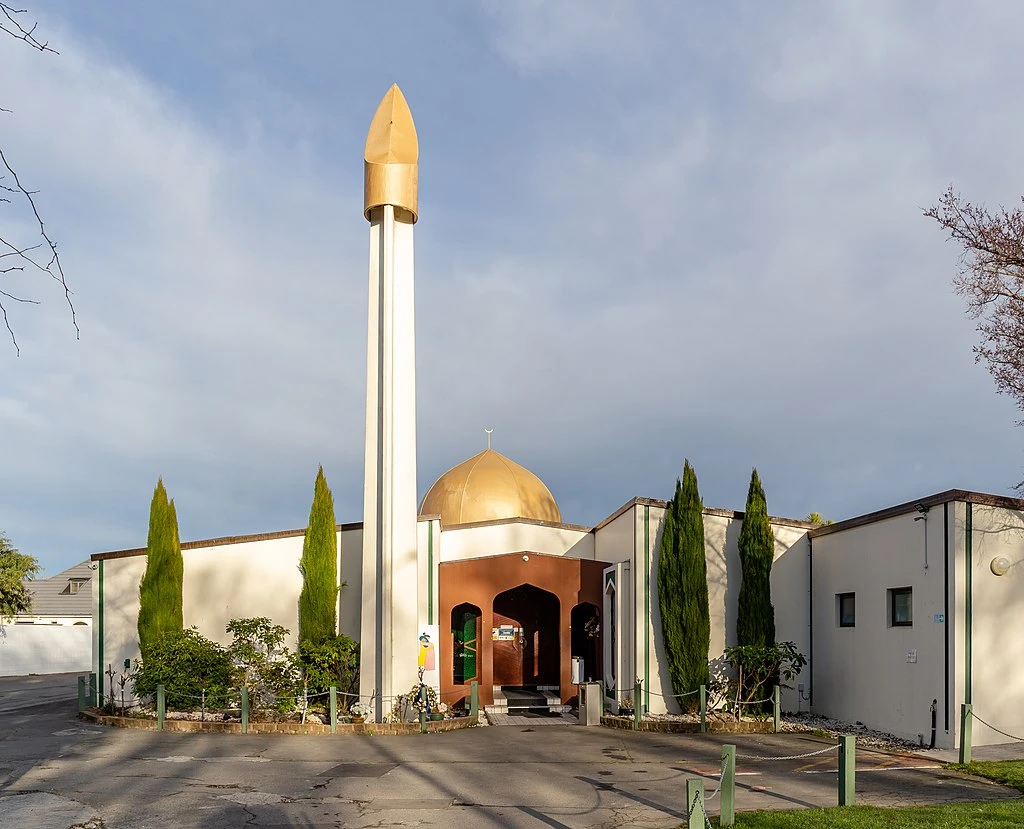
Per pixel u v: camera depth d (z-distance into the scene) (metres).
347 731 19.53
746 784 13.17
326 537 24.08
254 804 11.91
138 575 24.61
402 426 22.14
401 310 22.56
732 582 23.02
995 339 19.00
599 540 26.94
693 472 22.48
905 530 18.25
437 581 24.50
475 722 21.39
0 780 13.52
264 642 22.03
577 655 27.95
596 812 11.42
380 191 22.56
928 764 14.86
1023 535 17.09
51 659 44.47
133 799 12.17
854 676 20.34
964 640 16.45
